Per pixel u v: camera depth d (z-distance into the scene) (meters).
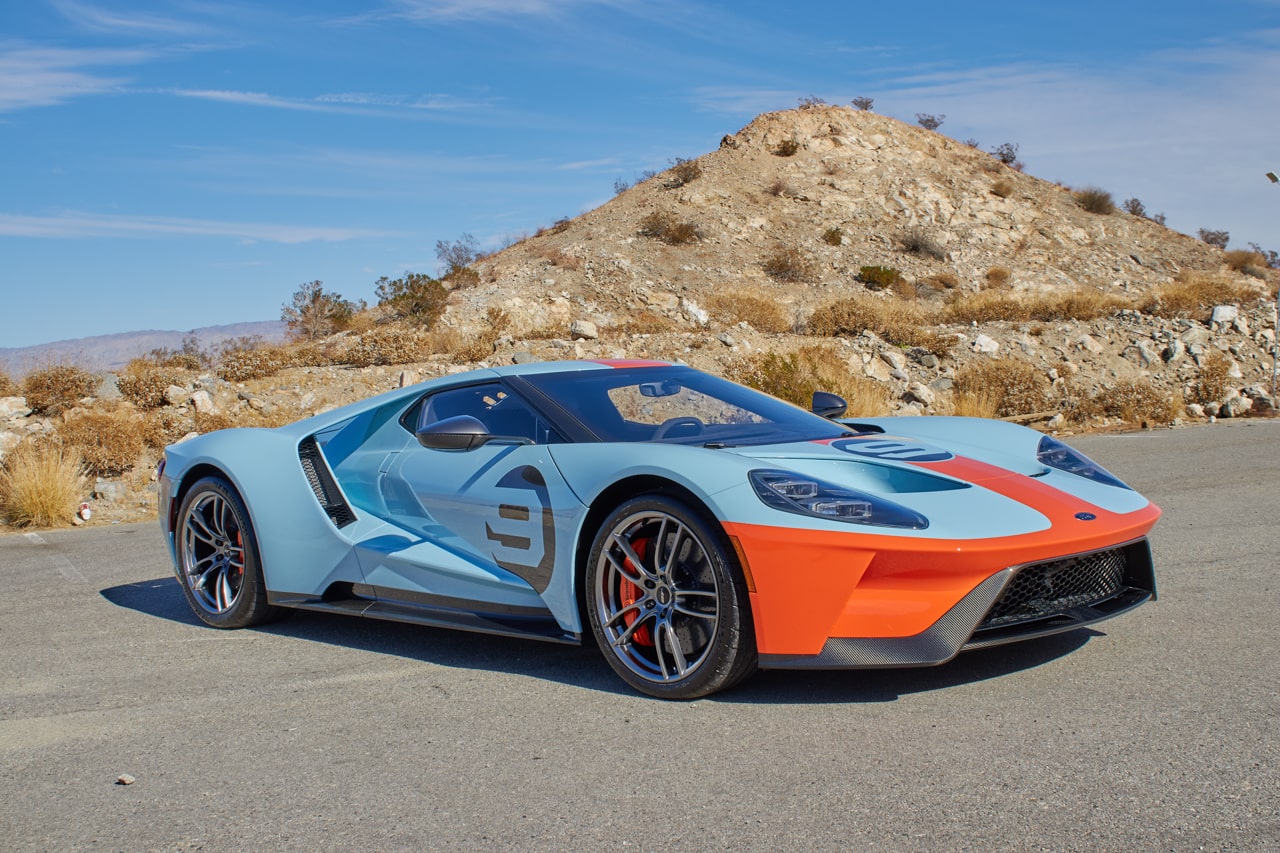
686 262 36.12
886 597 2.87
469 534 3.71
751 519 2.89
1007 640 2.96
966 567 2.83
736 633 2.94
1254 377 15.51
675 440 3.53
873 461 3.30
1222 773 2.35
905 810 2.23
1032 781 2.36
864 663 2.84
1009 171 49.22
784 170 45.41
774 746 2.66
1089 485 3.44
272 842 2.24
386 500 4.02
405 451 4.02
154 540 7.07
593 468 3.30
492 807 2.37
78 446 9.45
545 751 2.71
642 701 3.11
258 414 11.69
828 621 2.86
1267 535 5.29
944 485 3.17
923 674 3.23
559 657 3.67
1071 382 15.19
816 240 39.50
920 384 14.57
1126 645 3.45
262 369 13.88
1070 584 3.19
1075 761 2.46
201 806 2.46
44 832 2.35
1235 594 4.10
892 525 2.85
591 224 41.03
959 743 2.62
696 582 3.09
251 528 4.27
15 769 2.76
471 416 3.83
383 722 3.03
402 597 3.91
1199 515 5.98
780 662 2.91
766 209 41.94
